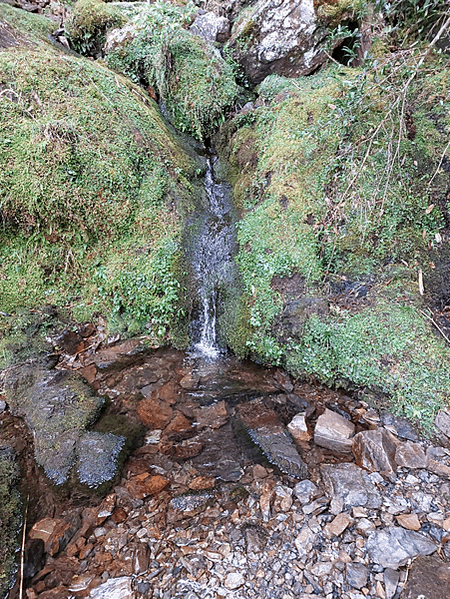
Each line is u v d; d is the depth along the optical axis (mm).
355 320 3713
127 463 3025
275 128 5137
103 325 4371
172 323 4320
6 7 5566
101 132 4496
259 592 2135
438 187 4047
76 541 2467
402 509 2510
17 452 3078
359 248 4023
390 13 4332
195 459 3062
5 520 2521
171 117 5984
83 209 4215
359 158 4188
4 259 4262
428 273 3910
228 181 5539
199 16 6555
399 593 2041
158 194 4684
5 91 4156
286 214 4398
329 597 2070
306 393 3701
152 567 2303
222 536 2457
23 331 4098
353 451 2996
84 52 6250
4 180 3885
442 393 3148
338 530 2400
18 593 2186
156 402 3648
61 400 3494
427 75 4301
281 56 5836
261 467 2967
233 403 3641
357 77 3865
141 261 4352
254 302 4207
